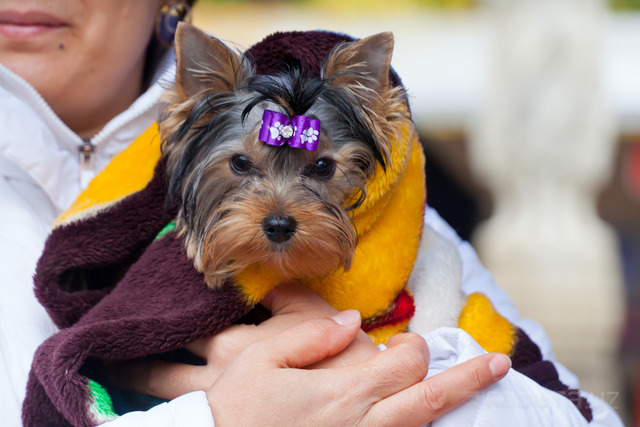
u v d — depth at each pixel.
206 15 7.48
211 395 1.71
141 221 2.11
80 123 2.52
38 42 2.24
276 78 2.09
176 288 1.98
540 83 6.68
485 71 6.84
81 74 2.33
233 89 2.14
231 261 1.97
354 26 7.59
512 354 2.15
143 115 2.38
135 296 1.99
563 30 6.57
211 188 2.13
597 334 6.46
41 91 2.30
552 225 6.88
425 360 1.74
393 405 1.66
